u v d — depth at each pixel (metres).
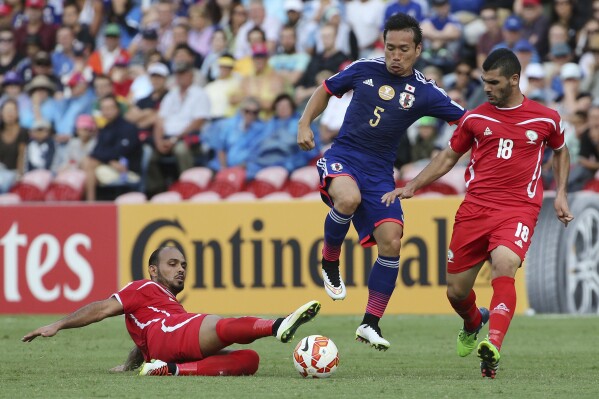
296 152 50.50
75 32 65.25
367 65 26.56
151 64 57.25
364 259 44.44
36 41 63.72
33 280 47.50
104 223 46.97
